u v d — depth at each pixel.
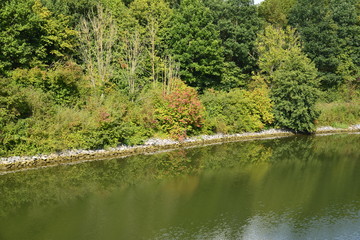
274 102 35.72
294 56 35.38
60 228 12.46
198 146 27.67
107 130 22.92
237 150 27.03
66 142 21.03
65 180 17.95
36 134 20.08
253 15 41.53
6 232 12.09
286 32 45.44
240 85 41.84
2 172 18.22
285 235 12.45
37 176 18.28
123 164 21.31
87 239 11.67
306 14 48.44
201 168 21.34
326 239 12.26
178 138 27.19
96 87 26.55
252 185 18.17
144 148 24.77
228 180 19.02
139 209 14.41
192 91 29.77
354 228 13.21
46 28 27.27
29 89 21.62
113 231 12.30
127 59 32.53
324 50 45.72
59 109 22.59
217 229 12.72
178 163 22.28
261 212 14.48
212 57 35.94
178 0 43.75
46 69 26.58
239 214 14.19
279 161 24.09
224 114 31.75
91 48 30.39
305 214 14.44
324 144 31.19
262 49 39.94
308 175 20.47
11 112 19.58
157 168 20.88
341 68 47.38
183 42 34.38
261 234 12.47
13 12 24.25
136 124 25.61
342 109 41.22
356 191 17.56
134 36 33.00
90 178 18.45
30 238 11.66
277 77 34.97
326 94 45.25
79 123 21.97
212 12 39.94
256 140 31.86
